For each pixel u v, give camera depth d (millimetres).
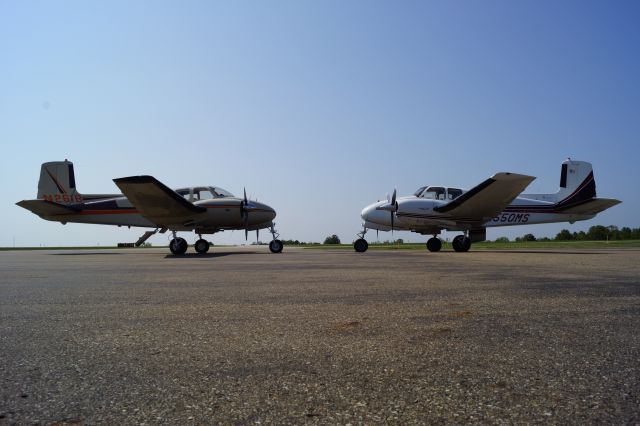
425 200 16500
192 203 15633
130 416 1396
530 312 3199
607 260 9523
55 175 18484
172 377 1795
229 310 3420
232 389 1649
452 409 1439
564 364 1921
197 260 11156
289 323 2910
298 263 9297
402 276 6004
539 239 39719
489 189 14867
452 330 2645
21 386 1688
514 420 1347
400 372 1844
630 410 1414
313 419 1370
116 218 17734
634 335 2465
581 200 17984
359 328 2738
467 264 8391
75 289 4867
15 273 7254
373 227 17016
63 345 2348
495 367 1893
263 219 16188
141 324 2908
